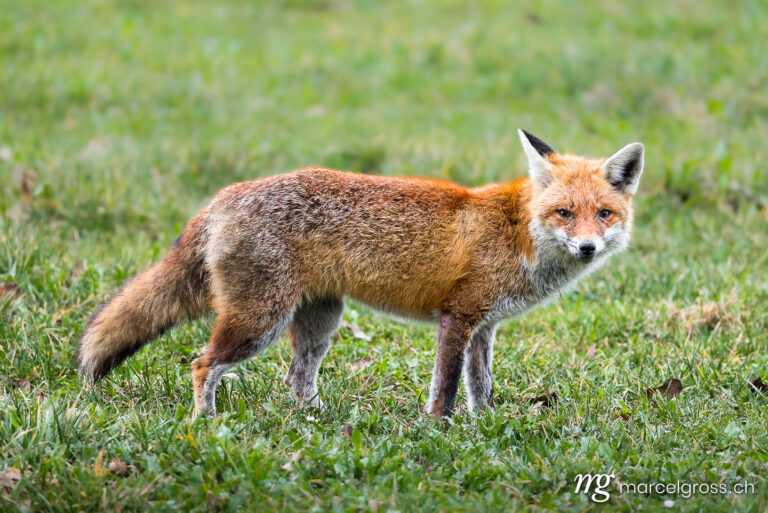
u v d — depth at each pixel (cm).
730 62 3891
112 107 3406
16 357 1584
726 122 3338
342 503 1134
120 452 1245
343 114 3506
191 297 1527
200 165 2789
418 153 2942
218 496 1132
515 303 1542
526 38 4306
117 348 1517
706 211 2584
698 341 1791
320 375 1695
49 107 3334
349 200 1512
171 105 3506
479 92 3816
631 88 3653
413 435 1384
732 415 1465
